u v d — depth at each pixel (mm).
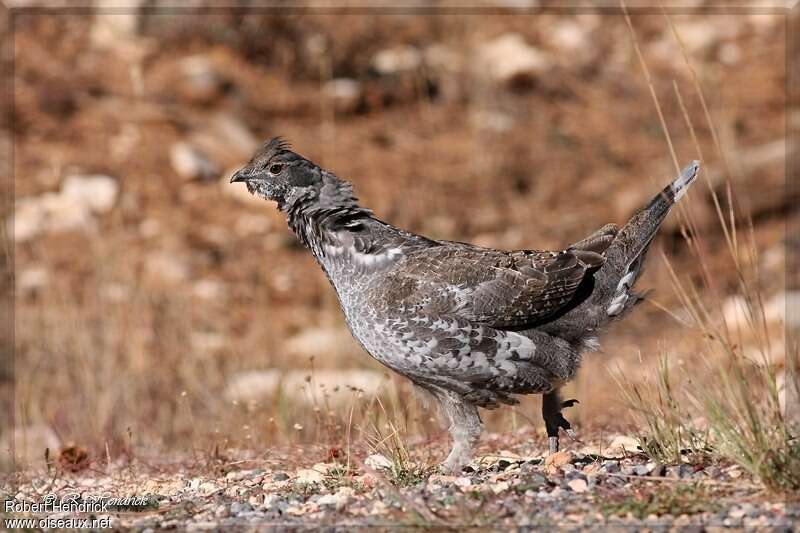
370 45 28484
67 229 22641
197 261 22094
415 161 25266
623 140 26141
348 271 10828
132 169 24500
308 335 19281
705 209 22406
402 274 10547
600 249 11180
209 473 11844
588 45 29844
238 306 20688
